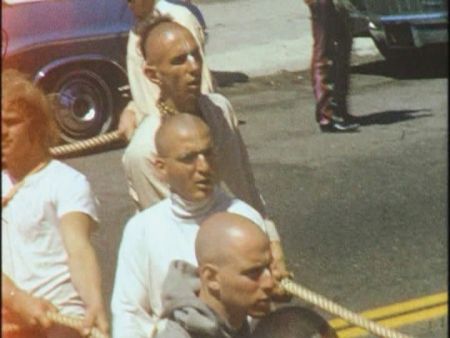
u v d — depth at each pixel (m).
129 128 8.02
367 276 11.53
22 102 6.18
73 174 6.36
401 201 13.80
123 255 6.39
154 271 6.31
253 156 16.16
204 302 5.25
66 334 6.11
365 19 20.55
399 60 20.98
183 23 9.17
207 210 6.34
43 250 6.26
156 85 7.33
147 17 8.53
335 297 11.05
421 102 18.72
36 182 6.30
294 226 13.15
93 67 16.64
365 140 16.59
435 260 11.80
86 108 16.69
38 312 5.96
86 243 6.23
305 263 11.98
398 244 12.34
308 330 5.31
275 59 21.86
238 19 24.48
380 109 18.38
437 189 14.12
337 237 12.69
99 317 6.04
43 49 16.27
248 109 19.11
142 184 7.07
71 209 6.27
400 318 10.45
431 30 19.97
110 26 16.69
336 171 15.21
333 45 17.02
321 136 16.98
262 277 5.20
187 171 6.25
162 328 5.36
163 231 6.31
